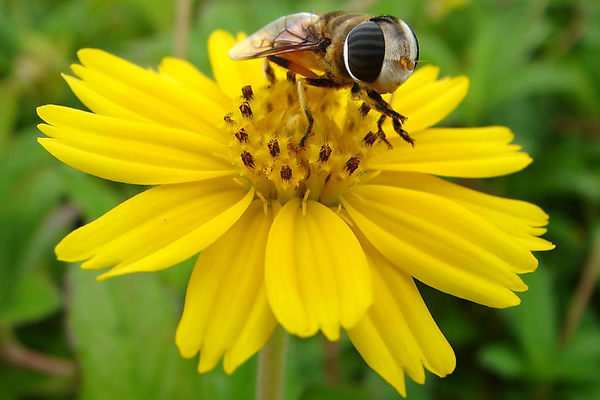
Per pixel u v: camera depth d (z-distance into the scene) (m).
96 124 0.08
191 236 0.08
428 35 0.14
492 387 0.11
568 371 0.11
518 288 0.08
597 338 0.11
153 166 0.08
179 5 0.12
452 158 0.09
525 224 0.09
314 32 0.09
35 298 0.10
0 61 0.12
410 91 0.09
